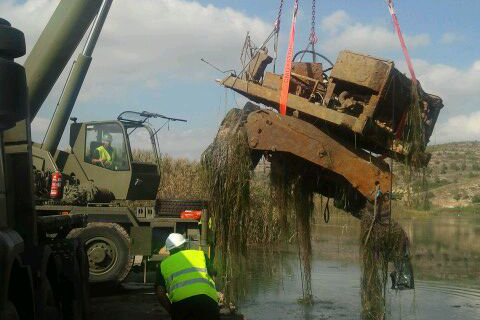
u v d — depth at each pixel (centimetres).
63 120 1319
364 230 811
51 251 683
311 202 923
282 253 1647
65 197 1251
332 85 776
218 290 997
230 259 902
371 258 821
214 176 866
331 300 1098
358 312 1000
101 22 1272
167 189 2130
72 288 758
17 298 530
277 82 812
